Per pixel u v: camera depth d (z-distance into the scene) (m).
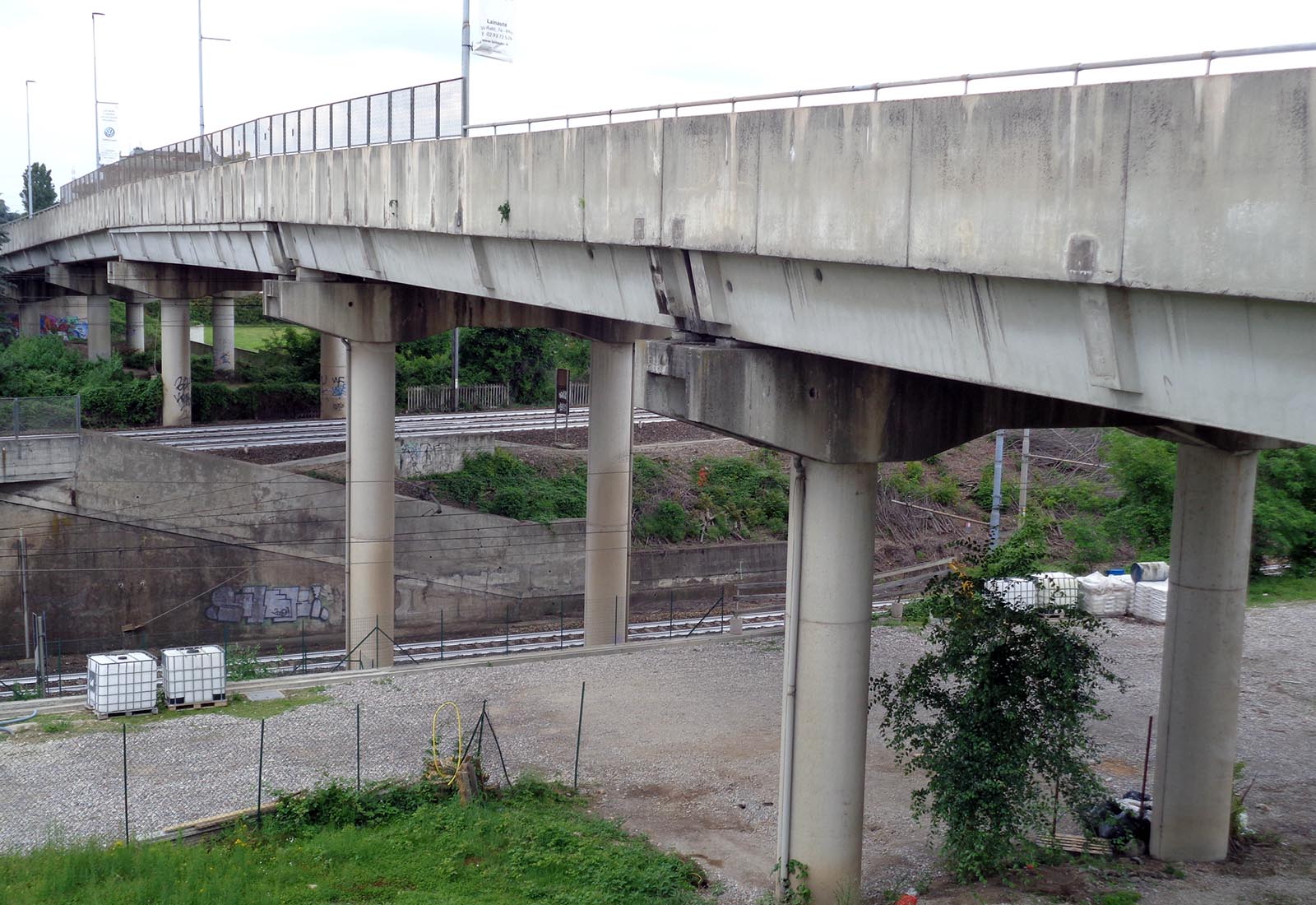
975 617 19.25
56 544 46.34
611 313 21.17
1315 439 9.52
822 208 14.59
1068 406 18.94
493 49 25.97
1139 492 46.09
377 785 23.42
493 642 46.53
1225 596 20.12
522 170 22.03
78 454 46.25
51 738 26.72
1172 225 10.14
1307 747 27.47
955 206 12.56
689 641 36.03
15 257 91.00
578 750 25.38
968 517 62.38
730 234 16.38
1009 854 19.25
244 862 19.84
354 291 35.62
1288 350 9.68
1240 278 9.57
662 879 19.75
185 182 45.72
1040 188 11.49
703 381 17.73
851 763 18.47
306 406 67.31
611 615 41.72
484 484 54.41
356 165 29.92
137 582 47.34
